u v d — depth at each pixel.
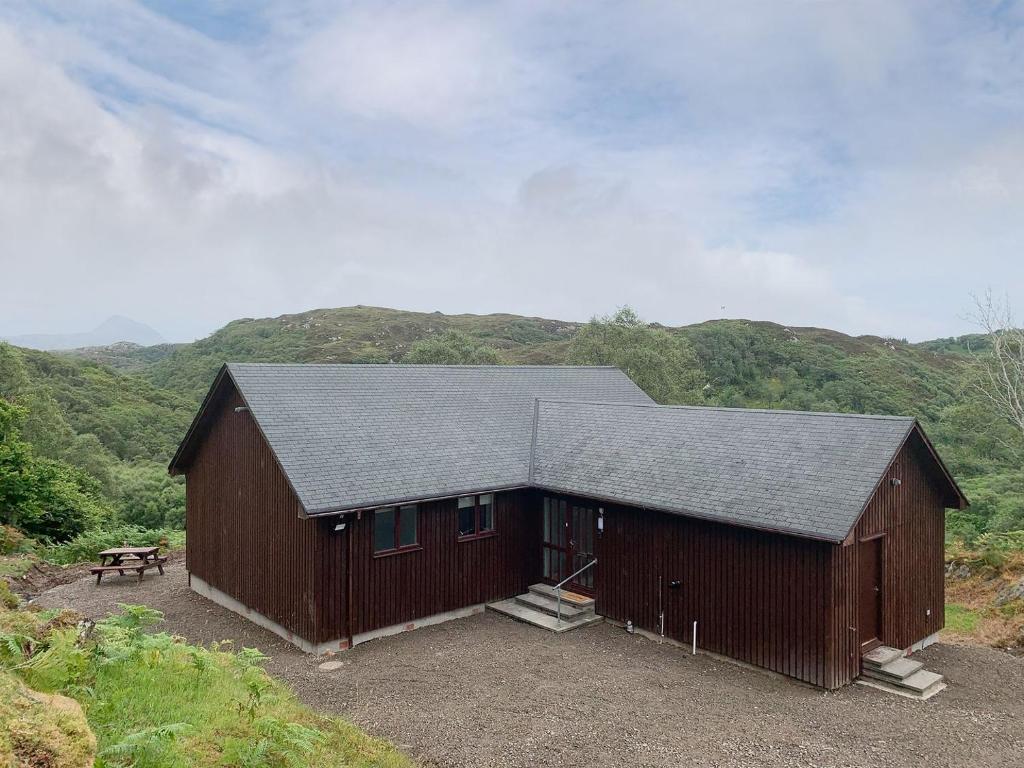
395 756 7.95
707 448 14.32
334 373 16.23
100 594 16.89
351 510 12.66
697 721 9.94
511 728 9.45
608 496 14.21
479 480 15.07
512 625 14.61
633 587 14.27
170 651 8.73
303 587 13.02
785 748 9.17
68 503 23.06
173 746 6.17
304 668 12.00
